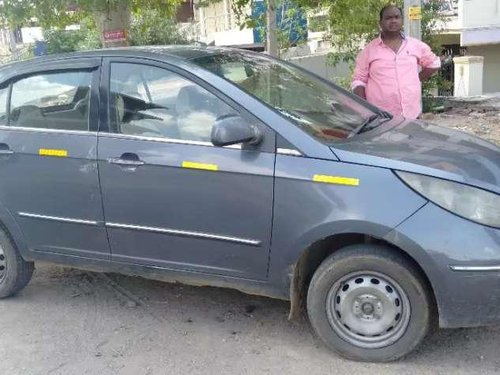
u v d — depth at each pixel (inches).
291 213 138.9
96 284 196.7
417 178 131.4
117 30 311.4
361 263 136.6
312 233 136.9
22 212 173.0
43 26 314.3
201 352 151.5
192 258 153.6
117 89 161.9
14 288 184.4
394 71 221.8
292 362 144.6
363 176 133.6
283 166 139.5
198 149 148.7
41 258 175.2
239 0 353.4
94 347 156.6
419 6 318.0
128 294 187.6
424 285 134.5
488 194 130.3
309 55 682.2
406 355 142.0
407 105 223.0
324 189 135.6
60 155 164.4
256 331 160.6
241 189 143.3
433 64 229.6
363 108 178.4
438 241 127.6
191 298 182.2
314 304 142.7
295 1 354.9
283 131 141.7
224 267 150.6
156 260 158.6
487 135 373.1
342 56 494.9
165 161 151.3
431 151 142.9
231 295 183.0
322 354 147.3
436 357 143.2
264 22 368.8
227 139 138.1
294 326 162.2
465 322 130.9
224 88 150.1
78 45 886.4
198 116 151.4
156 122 156.3
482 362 140.6
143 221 156.6
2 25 314.3
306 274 149.3
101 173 159.3
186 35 945.5
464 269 126.6
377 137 151.3
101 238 163.9
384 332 139.1
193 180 148.3
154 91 157.9
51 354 154.4
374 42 226.8
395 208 130.3
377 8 425.7
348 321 141.4
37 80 173.9
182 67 155.8
